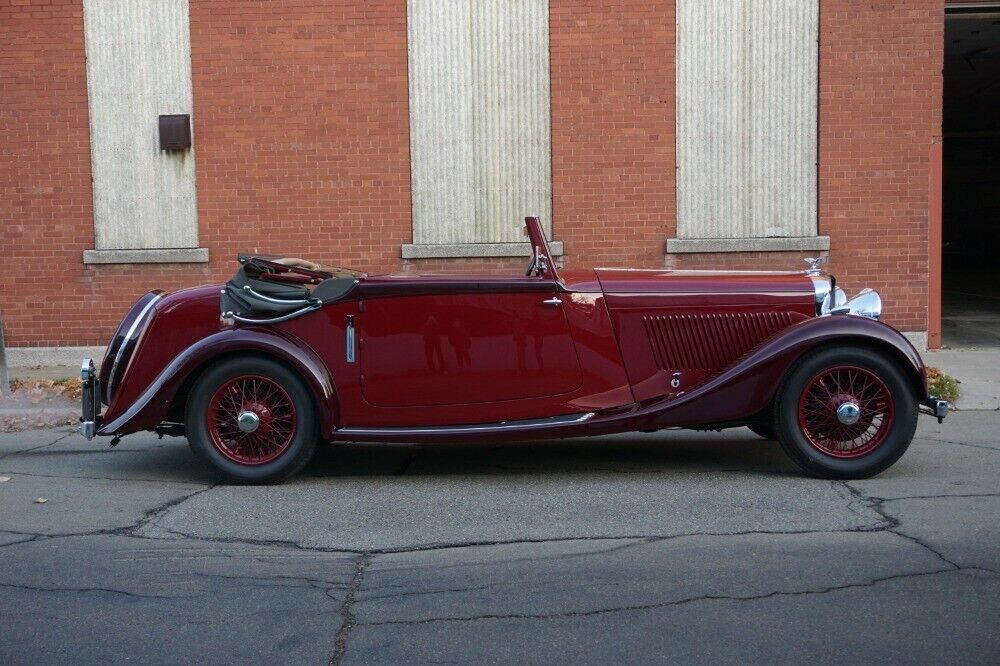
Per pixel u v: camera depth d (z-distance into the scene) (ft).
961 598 13.39
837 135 36.65
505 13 36.52
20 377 34.09
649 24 36.50
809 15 36.37
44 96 36.63
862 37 36.35
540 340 19.98
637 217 37.04
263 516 17.89
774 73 36.60
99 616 13.16
